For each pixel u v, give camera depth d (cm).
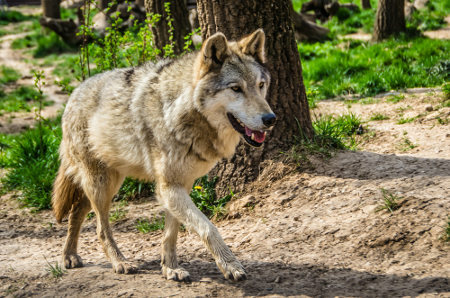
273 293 433
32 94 1978
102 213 544
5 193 881
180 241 621
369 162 681
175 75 490
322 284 444
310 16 2681
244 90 459
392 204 550
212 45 457
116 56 934
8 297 465
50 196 828
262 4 675
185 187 491
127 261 530
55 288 479
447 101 1004
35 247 652
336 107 1145
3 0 3944
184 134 468
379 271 452
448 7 2516
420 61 1427
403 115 986
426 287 402
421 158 682
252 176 696
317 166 681
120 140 514
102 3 2078
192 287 459
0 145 1221
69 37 2703
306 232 554
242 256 532
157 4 1152
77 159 560
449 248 461
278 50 690
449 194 547
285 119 707
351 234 525
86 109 546
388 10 1920
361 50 1817
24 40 2822
